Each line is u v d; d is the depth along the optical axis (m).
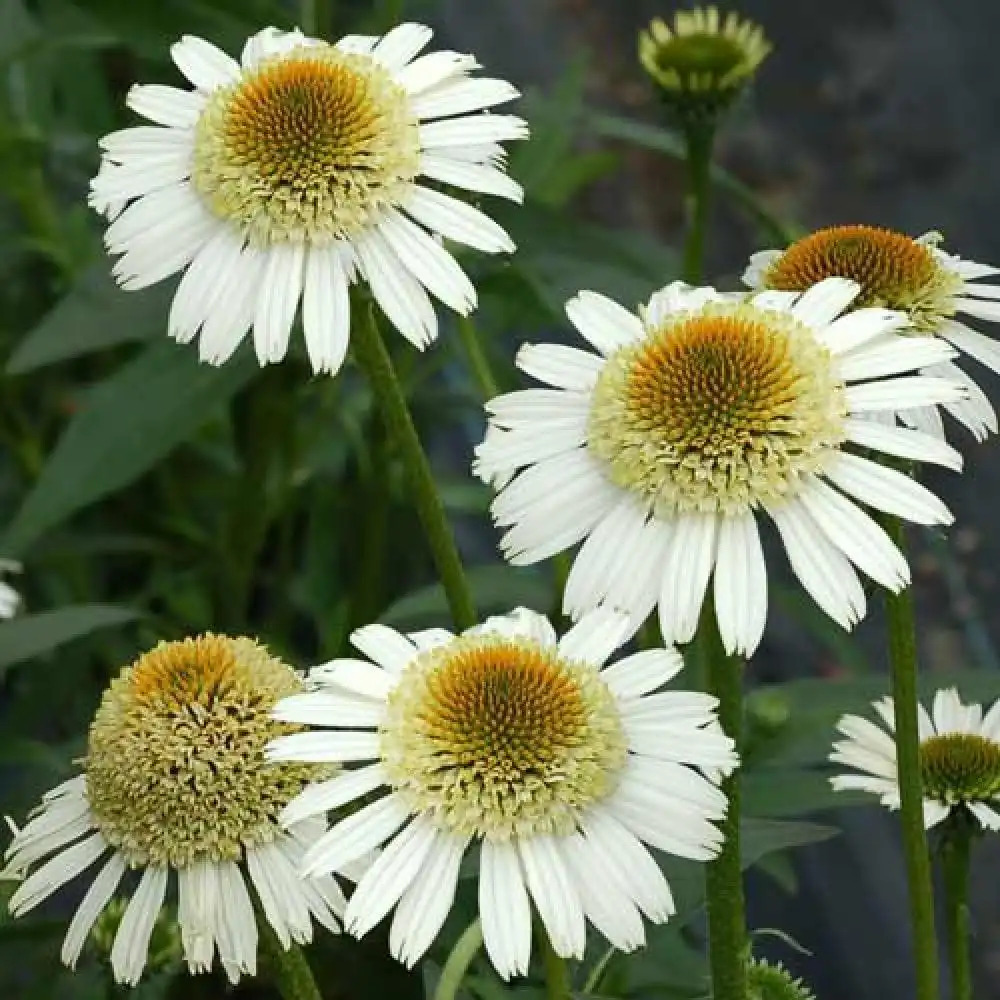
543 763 0.79
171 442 1.03
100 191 0.89
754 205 1.14
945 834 0.91
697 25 1.07
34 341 1.01
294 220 0.87
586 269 1.04
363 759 0.80
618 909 0.78
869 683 1.00
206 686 0.83
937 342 0.83
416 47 0.91
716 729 0.80
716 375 0.81
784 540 0.80
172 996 0.98
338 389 1.22
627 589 0.81
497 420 0.84
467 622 0.89
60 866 0.84
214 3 1.11
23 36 1.15
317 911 0.82
